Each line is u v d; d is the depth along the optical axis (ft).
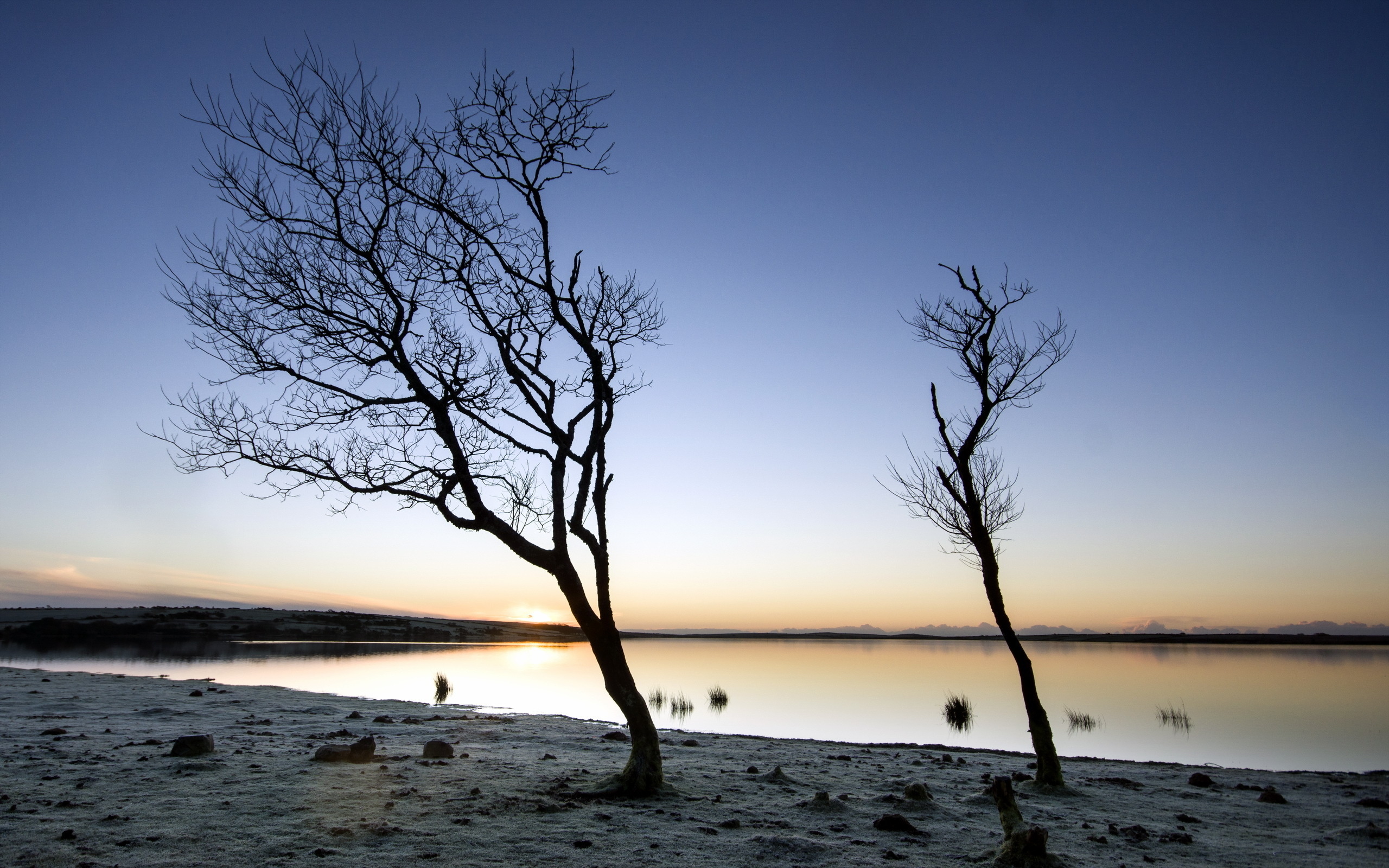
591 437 36.29
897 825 27.96
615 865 22.18
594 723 64.08
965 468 44.50
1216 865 25.05
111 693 70.79
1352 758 64.34
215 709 61.41
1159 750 67.92
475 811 27.78
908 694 115.14
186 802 27.91
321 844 23.20
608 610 34.32
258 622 332.80
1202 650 346.13
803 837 26.48
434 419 36.37
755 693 114.52
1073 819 31.91
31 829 23.77
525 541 35.12
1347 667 199.31
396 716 60.95
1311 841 29.04
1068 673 168.96
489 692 105.19
